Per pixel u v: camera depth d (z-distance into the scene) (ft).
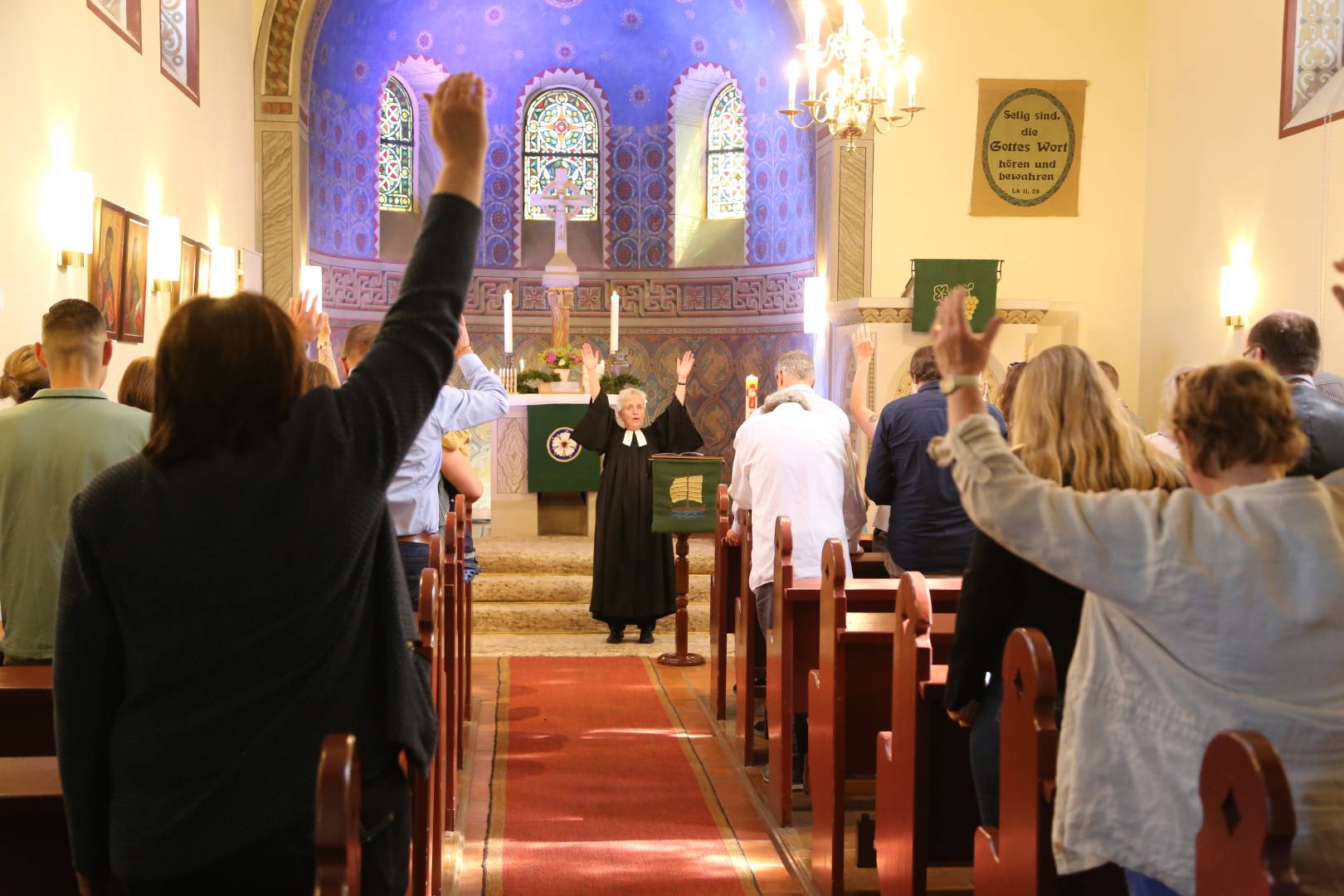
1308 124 27.30
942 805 11.35
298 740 5.71
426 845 10.87
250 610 5.70
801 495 17.12
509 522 33.88
